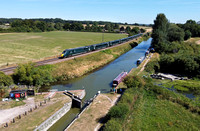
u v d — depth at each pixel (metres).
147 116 27.72
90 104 31.91
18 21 183.75
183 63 52.34
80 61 59.75
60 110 28.92
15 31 166.62
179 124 25.64
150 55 77.38
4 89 33.94
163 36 89.06
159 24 93.00
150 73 52.25
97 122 25.78
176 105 31.50
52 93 36.28
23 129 23.48
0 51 71.75
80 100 32.97
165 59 58.09
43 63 52.41
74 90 38.91
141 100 32.91
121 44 106.19
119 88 40.88
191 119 27.02
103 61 68.38
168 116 27.83
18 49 78.69
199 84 43.19
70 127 24.44
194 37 129.50
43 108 29.61
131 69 58.09
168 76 49.91
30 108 28.42
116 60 74.69
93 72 56.84
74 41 116.25
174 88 40.91
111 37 147.25
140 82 37.66
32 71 40.41
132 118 26.89
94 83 46.47
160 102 32.59
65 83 46.28
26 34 157.88
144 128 24.53
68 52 63.06
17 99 32.03
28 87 38.22
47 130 25.64
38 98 33.50
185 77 49.25
